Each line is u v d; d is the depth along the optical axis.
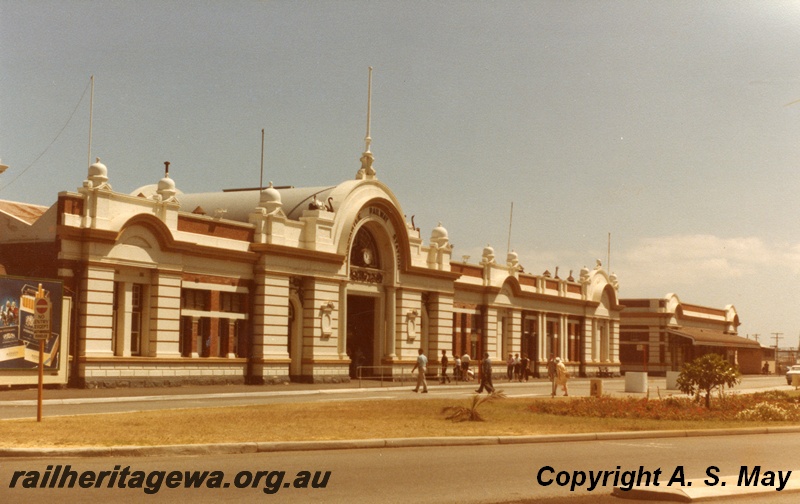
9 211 44.69
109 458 17.16
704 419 30.75
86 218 40.56
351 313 60.09
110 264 41.25
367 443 20.09
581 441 23.30
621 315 105.38
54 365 38.16
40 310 22.67
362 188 57.12
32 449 17.03
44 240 40.25
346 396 43.03
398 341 60.62
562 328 82.94
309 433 21.30
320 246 53.38
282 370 50.56
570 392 52.22
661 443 23.38
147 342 43.53
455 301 67.75
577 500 14.41
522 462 18.39
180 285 45.00
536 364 77.81
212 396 39.19
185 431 20.94
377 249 59.94
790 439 25.25
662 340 103.19
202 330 47.06
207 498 13.50
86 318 40.12
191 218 46.12
